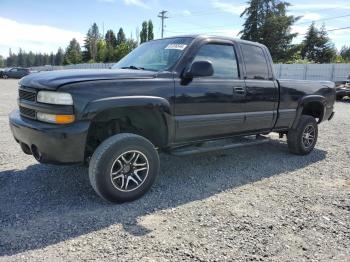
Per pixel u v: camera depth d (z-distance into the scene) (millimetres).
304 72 27594
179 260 2805
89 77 3709
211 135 4762
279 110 5668
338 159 6203
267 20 49094
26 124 3758
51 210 3662
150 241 3090
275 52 49156
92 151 4195
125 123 4344
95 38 73375
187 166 5461
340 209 3939
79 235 3160
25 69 41750
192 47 4488
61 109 3494
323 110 6676
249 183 4762
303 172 5367
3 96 16031
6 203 3809
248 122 5160
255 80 5254
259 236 3248
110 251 2908
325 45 57750
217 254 2914
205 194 4285
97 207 3775
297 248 3062
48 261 2740
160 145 4363
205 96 4504
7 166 5062
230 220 3561
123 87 3795
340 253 3002
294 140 6230
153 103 3961
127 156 3918
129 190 3922
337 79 25906
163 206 3865
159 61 4535
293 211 3840
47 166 5090
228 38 5016
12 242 3002
